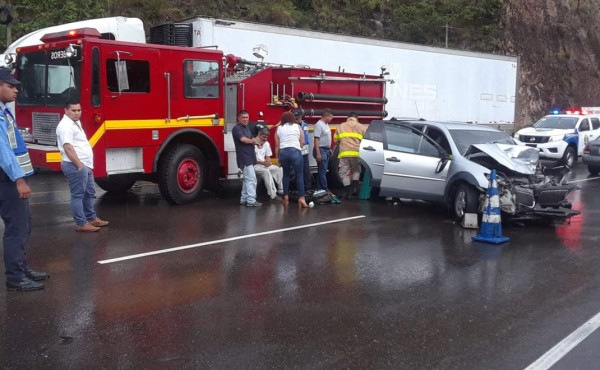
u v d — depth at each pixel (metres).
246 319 5.20
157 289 5.97
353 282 6.31
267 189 11.35
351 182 11.83
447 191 9.66
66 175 8.27
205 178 11.14
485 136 10.41
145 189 12.78
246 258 7.19
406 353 4.53
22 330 4.90
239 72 12.07
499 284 6.30
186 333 4.86
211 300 5.67
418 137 10.41
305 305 5.57
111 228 8.70
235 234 8.43
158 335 4.82
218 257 7.20
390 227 9.12
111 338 4.75
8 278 5.88
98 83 9.34
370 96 13.80
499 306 5.61
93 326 5.00
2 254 7.29
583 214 10.59
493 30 36.59
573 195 13.09
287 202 10.94
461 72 20.80
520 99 35.84
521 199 8.82
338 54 16.66
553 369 4.30
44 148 9.51
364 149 11.16
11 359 4.36
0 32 17.67
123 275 6.42
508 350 4.61
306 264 6.97
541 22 39.06
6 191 5.70
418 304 5.64
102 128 9.43
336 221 9.51
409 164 10.29
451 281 6.39
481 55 21.61
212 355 4.45
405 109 18.73
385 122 11.11
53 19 18.11
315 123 12.66
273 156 12.09
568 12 41.59
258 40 14.84
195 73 10.59
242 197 10.79
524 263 7.16
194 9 24.56
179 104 10.38
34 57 9.91
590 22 42.84
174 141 10.61
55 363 4.30
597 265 7.08
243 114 10.39
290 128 10.58
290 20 27.64
